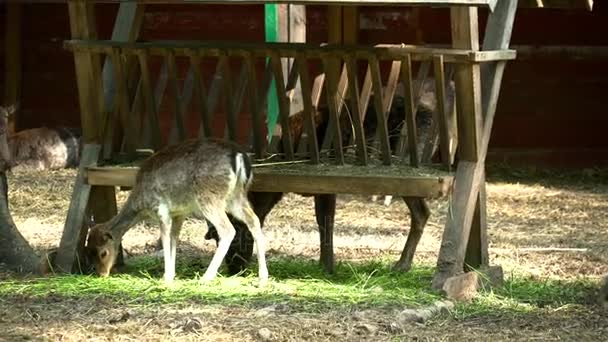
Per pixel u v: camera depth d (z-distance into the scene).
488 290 12.72
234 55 13.30
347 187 12.71
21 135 24.77
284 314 11.33
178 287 12.48
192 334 10.49
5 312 11.45
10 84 26.31
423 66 14.20
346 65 12.98
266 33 22.66
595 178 24.34
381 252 15.87
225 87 13.52
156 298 11.98
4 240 13.65
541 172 24.78
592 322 11.31
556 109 25.39
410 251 14.23
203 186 12.62
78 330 10.69
